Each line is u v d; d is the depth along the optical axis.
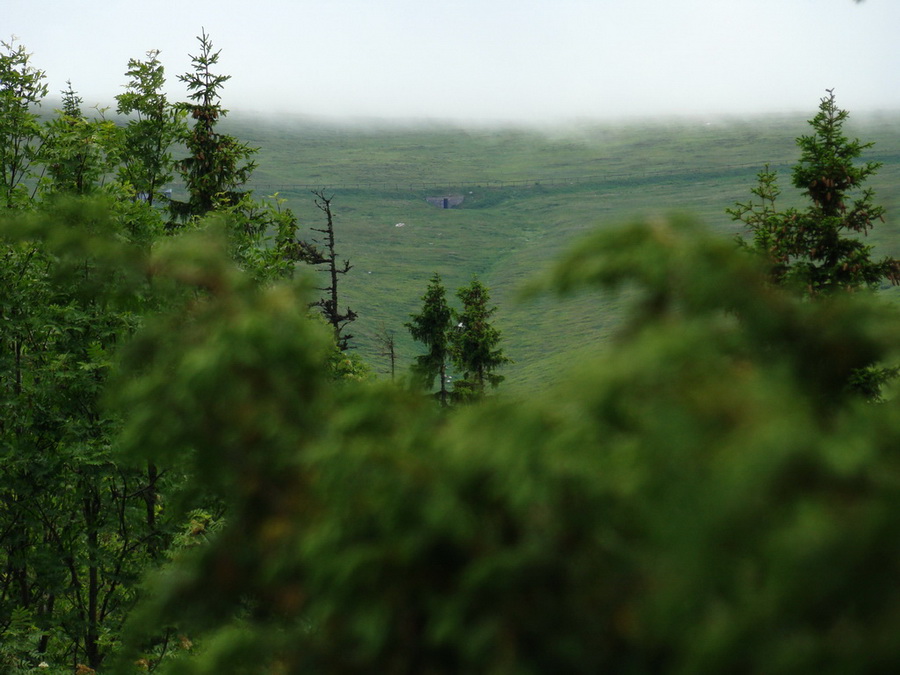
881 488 0.90
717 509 0.93
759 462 0.92
